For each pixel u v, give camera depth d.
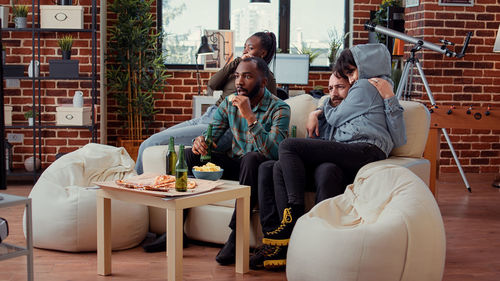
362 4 7.02
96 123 5.78
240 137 3.33
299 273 2.57
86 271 2.90
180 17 6.97
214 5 7.02
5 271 2.88
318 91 6.29
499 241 3.68
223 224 3.24
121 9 6.25
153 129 6.81
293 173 2.89
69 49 5.56
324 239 2.50
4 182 2.23
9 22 5.61
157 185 2.67
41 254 3.19
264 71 3.27
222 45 6.71
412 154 3.31
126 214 3.23
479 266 3.14
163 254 3.22
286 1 7.12
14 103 5.66
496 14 5.95
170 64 6.96
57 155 5.65
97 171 3.45
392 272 2.41
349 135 3.16
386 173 2.74
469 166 6.04
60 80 5.70
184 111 6.84
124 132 6.66
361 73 3.26
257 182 3.07
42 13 5.46
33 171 5.46
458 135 6.00
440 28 5.90
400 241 2.43
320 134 3.42
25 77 5.42
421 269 2.45
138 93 6.35
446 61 5.92
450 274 2.99
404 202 2.54
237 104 3.12
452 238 3.74
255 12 7.10
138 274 2.87
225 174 3.44
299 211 2.88
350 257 2.42
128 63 6.26
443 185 5.73
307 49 7.08
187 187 2.67
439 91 5.93
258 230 3.16
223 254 3.02
